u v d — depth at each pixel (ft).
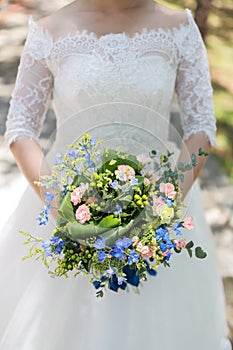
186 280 6.58
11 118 6.28
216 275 7.13
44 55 6.16
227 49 19.29
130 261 5.15
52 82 6.34
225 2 22.90
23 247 6.93
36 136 6.34
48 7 22.30
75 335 6.13
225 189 13.00
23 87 6.25
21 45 19.30
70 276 6.35
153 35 6.07
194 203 7.11
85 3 6.23
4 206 8.89
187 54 6.23
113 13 6.10
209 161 13.85
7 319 6.74
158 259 5.42
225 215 12.21
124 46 6.00
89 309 6.14
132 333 6.10
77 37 6.05
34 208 7.07
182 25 6.23
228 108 15.89
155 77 6.03
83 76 5.97
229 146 14.39
